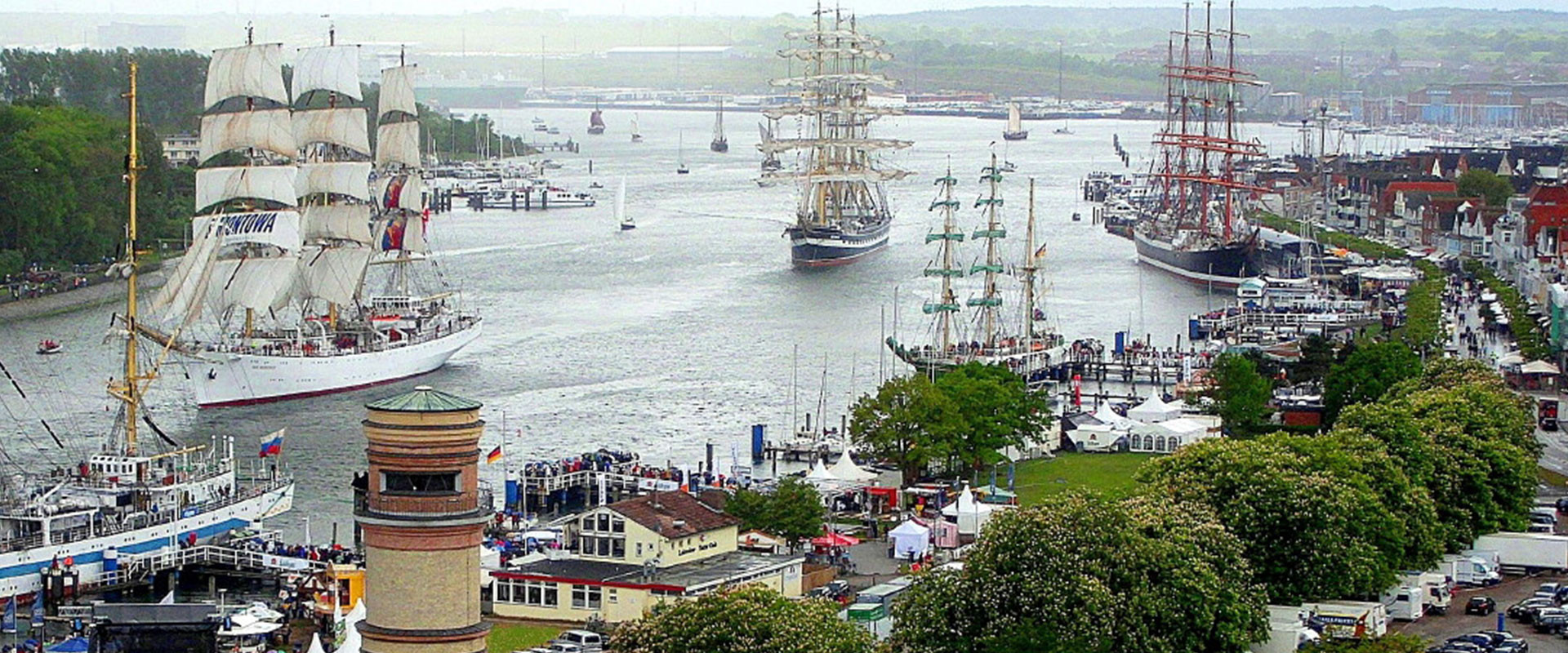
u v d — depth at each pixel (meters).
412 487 177.62
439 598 177.75
